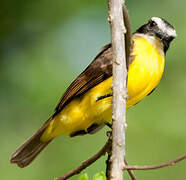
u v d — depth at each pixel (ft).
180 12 44.06
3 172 38.93
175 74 41.86
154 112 40.75
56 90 40.91
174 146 39.37
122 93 18.70
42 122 40.78
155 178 38.27
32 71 42.68
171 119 40.27
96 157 20.12
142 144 39.47
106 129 40.19
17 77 42.65
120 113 18.60
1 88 42.55
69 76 42.04
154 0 44.86
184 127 39.83
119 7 18.81
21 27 44.98
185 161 38.52
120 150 18.31
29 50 44.45
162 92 41.73
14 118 41.65
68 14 45.68
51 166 39.19
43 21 45.32
